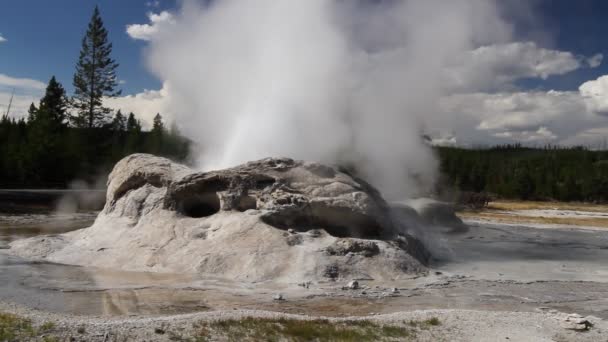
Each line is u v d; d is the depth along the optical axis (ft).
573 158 550.36
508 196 361.10
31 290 46.78
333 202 65.98
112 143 257.75
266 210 64.28
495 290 54.03
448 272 64.08
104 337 31.07
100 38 241.14
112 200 80.48
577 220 184.34
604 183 355.97
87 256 63.82
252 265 56.08
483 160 458.50
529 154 644.69
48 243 69.97
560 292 54.39
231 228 62.54
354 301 46.93
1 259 63.31
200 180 69.15
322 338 33.58
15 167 207.41
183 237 63.46
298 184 68.90
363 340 33.45
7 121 266.98
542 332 37.37
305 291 50.08
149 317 38.06
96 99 242.58
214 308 42.60
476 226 148.05
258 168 70.44
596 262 79.66
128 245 64.75
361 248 59.72
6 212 130.00
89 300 43.93
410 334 35.55
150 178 77.00
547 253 89.61
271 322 36.24
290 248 58.95
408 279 57.11
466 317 40.42
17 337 30.30
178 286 50.34
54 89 258.16
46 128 218.38
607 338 36.63
